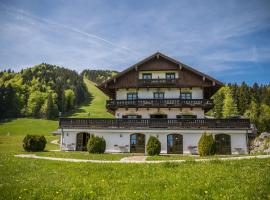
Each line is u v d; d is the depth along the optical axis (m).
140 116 38.25
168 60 39.34
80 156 24.16
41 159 21.19
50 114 135.62
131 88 39.59
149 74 39.88
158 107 37.38
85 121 34.38
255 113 104.62
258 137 40.88
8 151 31.08
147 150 28.92
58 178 12.58
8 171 14.49
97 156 24.30
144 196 9.21
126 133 33.53
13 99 138.00
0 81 192.62
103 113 151.88
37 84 168.00
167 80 38.12
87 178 12.59
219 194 9.26
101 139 30.33
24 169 15.31
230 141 32.19
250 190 9.54
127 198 9.01
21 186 10.70
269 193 9.22
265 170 13.31
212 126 32.56
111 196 9.33
